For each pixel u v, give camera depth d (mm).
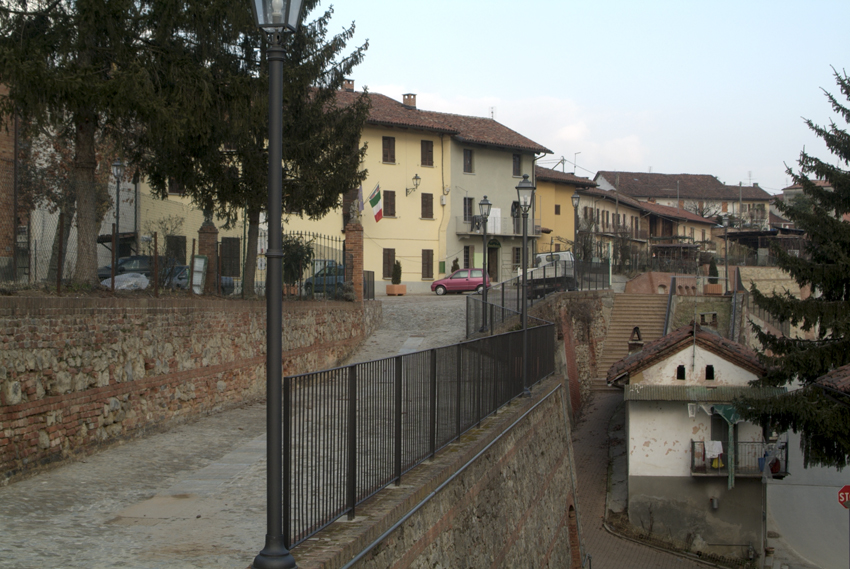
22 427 9070
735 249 62094
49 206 11227
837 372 20672
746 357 24344
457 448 10297
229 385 15625
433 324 28734
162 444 11633
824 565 23297
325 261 23094
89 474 9523
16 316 8992
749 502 24188
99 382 10836
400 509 7340
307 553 5805
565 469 19547
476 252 55500
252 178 17875
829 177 25203
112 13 12672
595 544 23141
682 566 22219
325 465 6441
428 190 52625
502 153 56969
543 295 34625
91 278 12016
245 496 8656
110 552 6504
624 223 75062
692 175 108562
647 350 26109
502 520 11805
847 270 24156
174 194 21078
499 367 14352
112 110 12531
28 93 11586
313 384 6266
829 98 25547
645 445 24969
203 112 14305
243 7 14266
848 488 18094
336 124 20422
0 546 6574
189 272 15383
